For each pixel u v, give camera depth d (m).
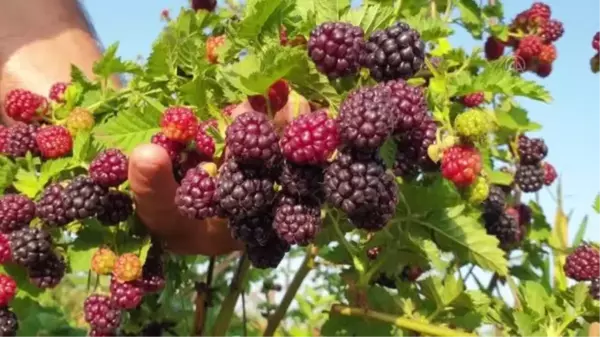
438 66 0.38
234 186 0.28
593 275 0.46
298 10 0.35
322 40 0.29
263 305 0.57
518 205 0.52
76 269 0.35
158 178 0.32
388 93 0.28
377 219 0.29
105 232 0.35
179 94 0.36
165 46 0.37
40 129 0.36
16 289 0.35
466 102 0.42
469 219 0.38
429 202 0.38
